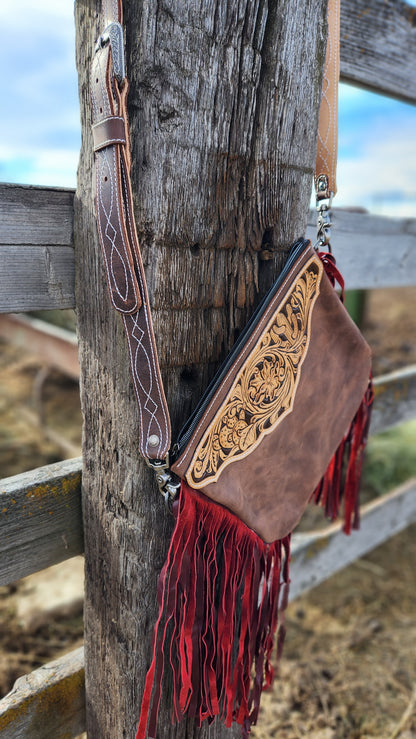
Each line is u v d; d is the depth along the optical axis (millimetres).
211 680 895
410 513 2168
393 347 4898
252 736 1528
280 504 943
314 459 970
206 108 721
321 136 922
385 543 2678
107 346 836
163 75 676
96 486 947
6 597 2057
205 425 753
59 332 3262
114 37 614
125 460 872
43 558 1000
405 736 1562
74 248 856
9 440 3443
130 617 949
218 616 887
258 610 984
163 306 784
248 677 975
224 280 836
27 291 827
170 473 812
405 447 3109
